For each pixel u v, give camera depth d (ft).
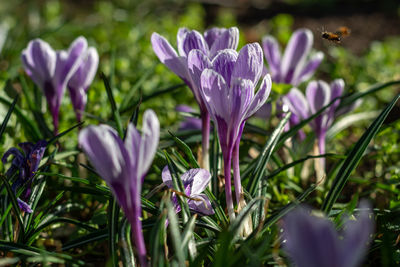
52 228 1.55
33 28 3.00
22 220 1.38
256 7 4.20
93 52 1.61
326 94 1.57
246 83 1.22
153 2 4.18
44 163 1.49
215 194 1.45
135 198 1.14
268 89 1.26
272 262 1.26
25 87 1.76
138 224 1.16
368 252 1.32
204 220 1.32
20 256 1.28
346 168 1.31
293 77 1.73
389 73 2.37
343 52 2.43
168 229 1.39
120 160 1.11
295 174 1.70
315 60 1.75
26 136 1.69
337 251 0.95
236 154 1.30
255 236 1.24
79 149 1.63
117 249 1.26
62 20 3.30
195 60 1.27
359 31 3.47
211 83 1.23
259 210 1.36
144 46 2.53
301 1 4.25
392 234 1.36
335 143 1.96
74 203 1.55
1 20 3.05
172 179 1.31
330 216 1.38
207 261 1.35
